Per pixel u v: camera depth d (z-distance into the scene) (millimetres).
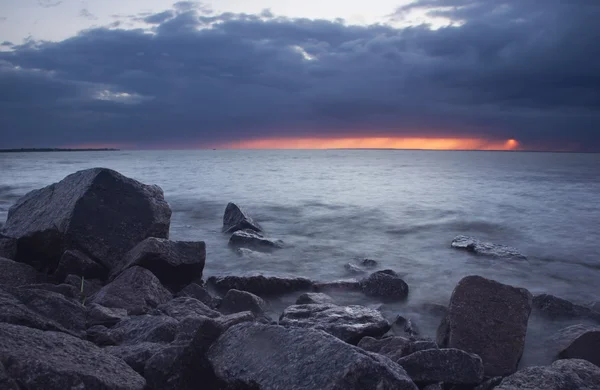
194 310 7965
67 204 11320
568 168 89375
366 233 20781
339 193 36625
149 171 68625
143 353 5273
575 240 19438
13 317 5742
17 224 12109
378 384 3992
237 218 19781
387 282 11250
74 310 6938
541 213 26406
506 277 13805
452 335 7344
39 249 11086
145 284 8891
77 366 4477
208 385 4750
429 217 24938
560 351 7723
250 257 15242
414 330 8859
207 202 30156
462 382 5852
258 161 129625
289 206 28688
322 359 4254
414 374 5883
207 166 89750
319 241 18797
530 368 5828
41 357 4410
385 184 46094
